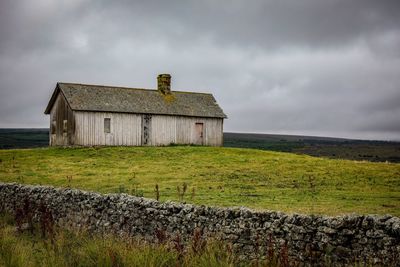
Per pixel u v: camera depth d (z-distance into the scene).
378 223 10.79
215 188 29.94
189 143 61.25
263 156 50.41
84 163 45.09
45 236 16.59
